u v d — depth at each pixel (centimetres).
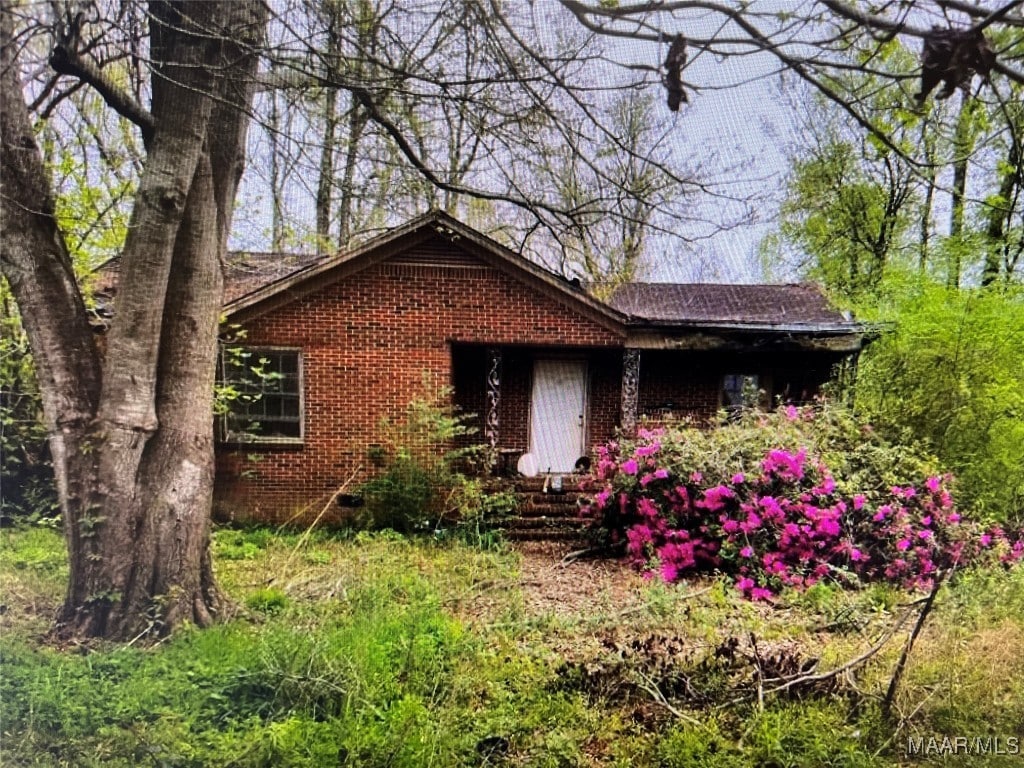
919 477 726
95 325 791
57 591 541
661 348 1022
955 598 485
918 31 203
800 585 618
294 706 351
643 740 340
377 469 927
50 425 451
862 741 338
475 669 404
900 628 455
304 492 921
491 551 783
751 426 845
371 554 720
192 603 468
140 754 312
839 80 269
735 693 370
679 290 1282
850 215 1166
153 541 457
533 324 966
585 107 355
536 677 390
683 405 1146
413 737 320
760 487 711
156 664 393
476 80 322
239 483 916
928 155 310
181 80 422
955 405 826
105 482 445
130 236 446
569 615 525
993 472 812
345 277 922
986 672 388
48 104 452
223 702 354
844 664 389
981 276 935
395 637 430
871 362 1009
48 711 336
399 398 935
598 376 1148
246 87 412
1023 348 791
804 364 1148
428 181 492
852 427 816
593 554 793
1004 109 260
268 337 913
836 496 681
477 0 329
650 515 741
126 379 447
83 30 358
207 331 485
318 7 331
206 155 472
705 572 706
